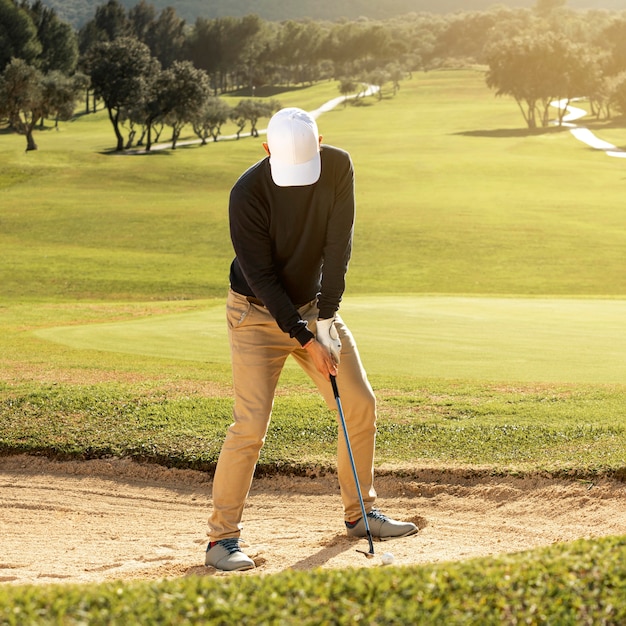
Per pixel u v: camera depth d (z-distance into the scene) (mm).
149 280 34125
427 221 47156
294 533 5953
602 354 12430
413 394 9477
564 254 39312
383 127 125938
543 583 2850
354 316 17703
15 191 59875
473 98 172375
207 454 7602
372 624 2574
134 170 68688
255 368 5152
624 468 6398
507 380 10258
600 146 96250
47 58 137125
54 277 34438
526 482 6559
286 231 4906
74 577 4895
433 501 6547
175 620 2564
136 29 188500
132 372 11172
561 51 123188
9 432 8211
